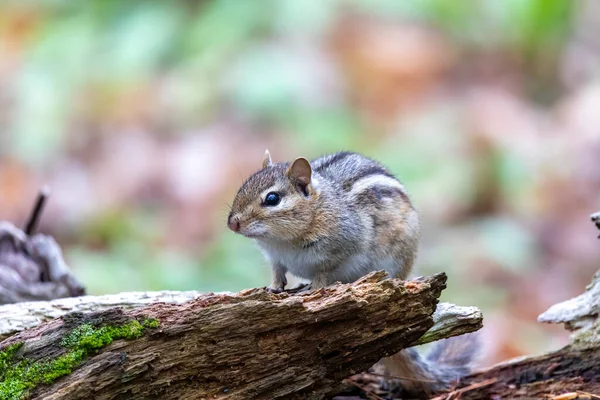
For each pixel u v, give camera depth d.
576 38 19.27
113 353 5.76
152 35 18.34
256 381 6.06
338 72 17.78
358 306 6.05
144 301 7.31
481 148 15.80
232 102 17.19
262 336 6.04
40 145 17.02
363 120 17.08
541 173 15.55
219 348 5.95
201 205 15.24
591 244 14.09
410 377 7.39
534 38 18.19
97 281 12.73
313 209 7.66
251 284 12.55
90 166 16.69
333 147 16.16
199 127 16.94
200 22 18.53
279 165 8.11
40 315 7.04
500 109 16.91
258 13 18.53
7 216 15.53
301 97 17.08
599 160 15.62
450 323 6.71
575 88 18.08
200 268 13.12
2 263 8.95
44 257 9.04
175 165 16.05
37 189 16.09
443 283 6.26
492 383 7.33
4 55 18.94
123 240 14.66
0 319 6.95
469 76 18.09
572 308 7.36
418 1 19.12
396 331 6.22
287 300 6.04
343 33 18.67
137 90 17.81
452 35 18.88
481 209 14.98
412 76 17.95
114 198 15.68
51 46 18.61
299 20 18.45
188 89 17.52
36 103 17.70
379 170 8.29
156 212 15.31
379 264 7.95
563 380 7.18
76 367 5.74
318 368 6.20
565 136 16.38
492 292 12.95
